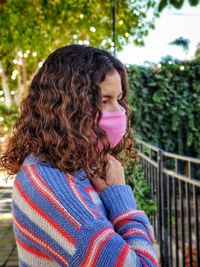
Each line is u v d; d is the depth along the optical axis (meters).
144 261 0.75
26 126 0.88
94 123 0.84
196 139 7.33
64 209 0.75
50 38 8.50
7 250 3.61
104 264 0.71
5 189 6.72
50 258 0.76
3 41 7.59
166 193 3.11
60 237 0.74
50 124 0.84
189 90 7.22
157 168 3.34
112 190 0.86
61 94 0.84
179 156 2.40
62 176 0.80
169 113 7.22
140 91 7.12
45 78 0.87
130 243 0.78
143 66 7.13
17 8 7.12
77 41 9.37
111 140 0.88
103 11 8.20
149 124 7.25
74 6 7.88
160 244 3.14
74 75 0.85
